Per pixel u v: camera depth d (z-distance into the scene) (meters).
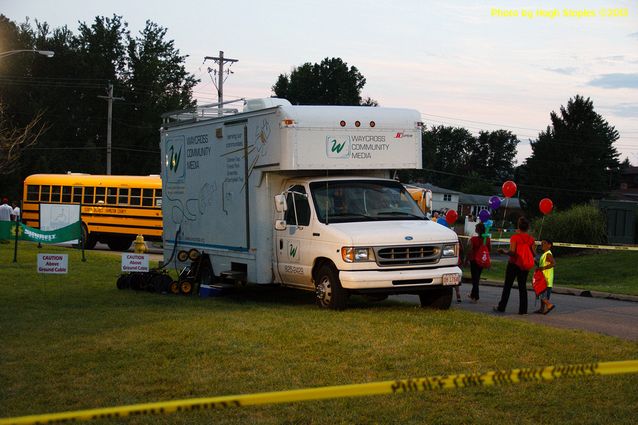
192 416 7.21
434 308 13.70
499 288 20.67
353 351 9.63
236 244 15.45
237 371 8.79
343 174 14.90
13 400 7.76
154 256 32.56
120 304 14.79
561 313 14.36
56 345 10.30
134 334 10.96
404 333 10.81
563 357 9.25
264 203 14.67
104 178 35.28
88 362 9.35
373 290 12.90
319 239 13.42
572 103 77.44
